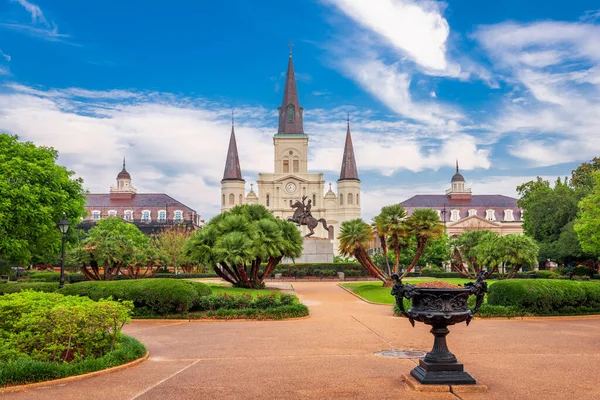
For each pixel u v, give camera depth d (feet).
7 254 86.89
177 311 60.49
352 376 30.35
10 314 33.35
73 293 62.34
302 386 28.07
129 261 104.47
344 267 144.97
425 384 27.02
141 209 336.90
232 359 35.86
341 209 341.21
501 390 27.12
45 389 27.32
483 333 48.01
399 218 101.14
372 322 57.06
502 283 64.34
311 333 48.55
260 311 60.44
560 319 59.77
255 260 97.71
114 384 28.50
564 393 26.55
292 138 354.54
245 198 341.41
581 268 157.99
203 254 93.56
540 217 186.70
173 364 34.14
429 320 27.73
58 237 98.37
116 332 35.73
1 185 80.94
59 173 97.25
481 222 307.58
